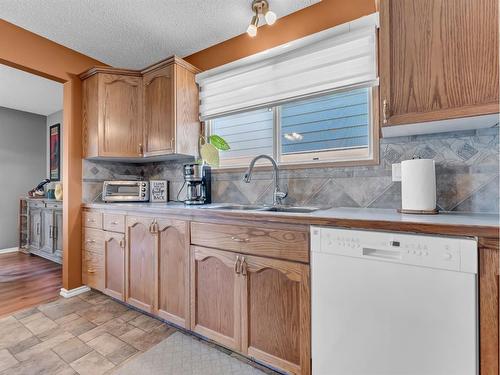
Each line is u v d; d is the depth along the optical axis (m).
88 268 2.49
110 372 1.47
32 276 3.08
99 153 2.42
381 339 1.10
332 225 1.23
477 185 1.43
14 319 2.05
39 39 2.29
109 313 2.15
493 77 1.12
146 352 1.64
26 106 4.18
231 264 1.55
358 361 1.15
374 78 1.67
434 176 1.39
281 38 2.10
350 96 1.87
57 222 3.58
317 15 1.95
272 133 2.18
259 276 1.46
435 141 1.54
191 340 1.77
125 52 2.58
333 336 1.21
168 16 2.06
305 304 1.30
